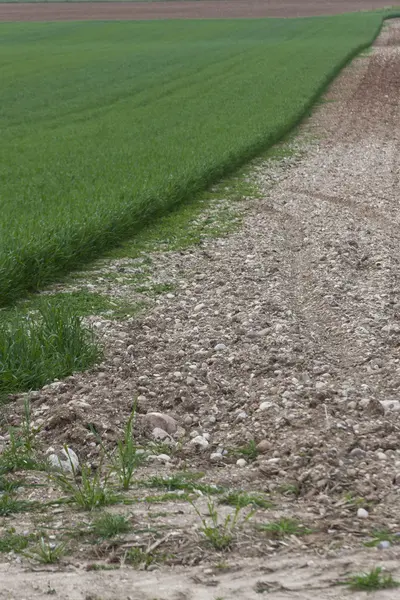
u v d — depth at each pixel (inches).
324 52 2112.5
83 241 477.7
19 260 424.2
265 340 347.3
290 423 259.9
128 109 1289.4
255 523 191.9
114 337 353.1
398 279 443.5
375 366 315.0
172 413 274.7
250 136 917.8
